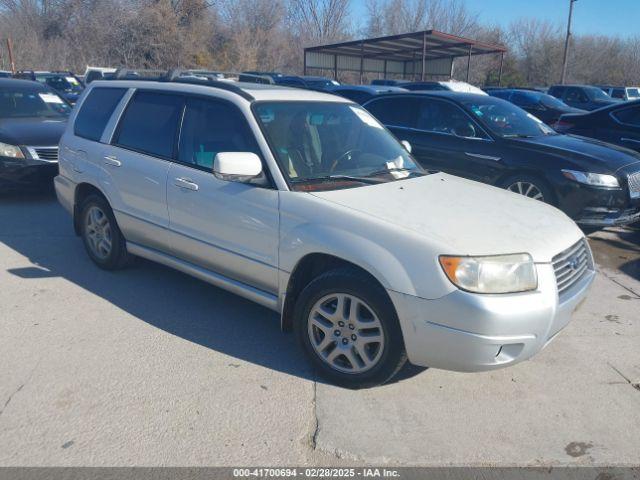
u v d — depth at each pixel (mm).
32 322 4312
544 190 6578
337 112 4656
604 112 9336
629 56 52688
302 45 49812
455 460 2965
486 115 7328
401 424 3236
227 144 4160
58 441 2984
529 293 3160
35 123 8492
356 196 3727
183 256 4527
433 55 32969
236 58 43312
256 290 4016
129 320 4402
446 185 4289
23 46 36344
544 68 51438
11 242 6230
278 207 3725
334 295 3496
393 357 3342
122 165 4855
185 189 4301
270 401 3404
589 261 3920
